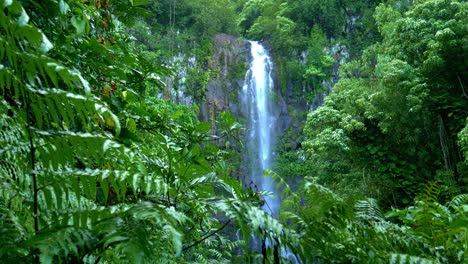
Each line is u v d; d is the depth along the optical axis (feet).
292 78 72.08
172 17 68.59
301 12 77.20
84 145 3.17
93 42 6.22
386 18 42.68
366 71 42.50
